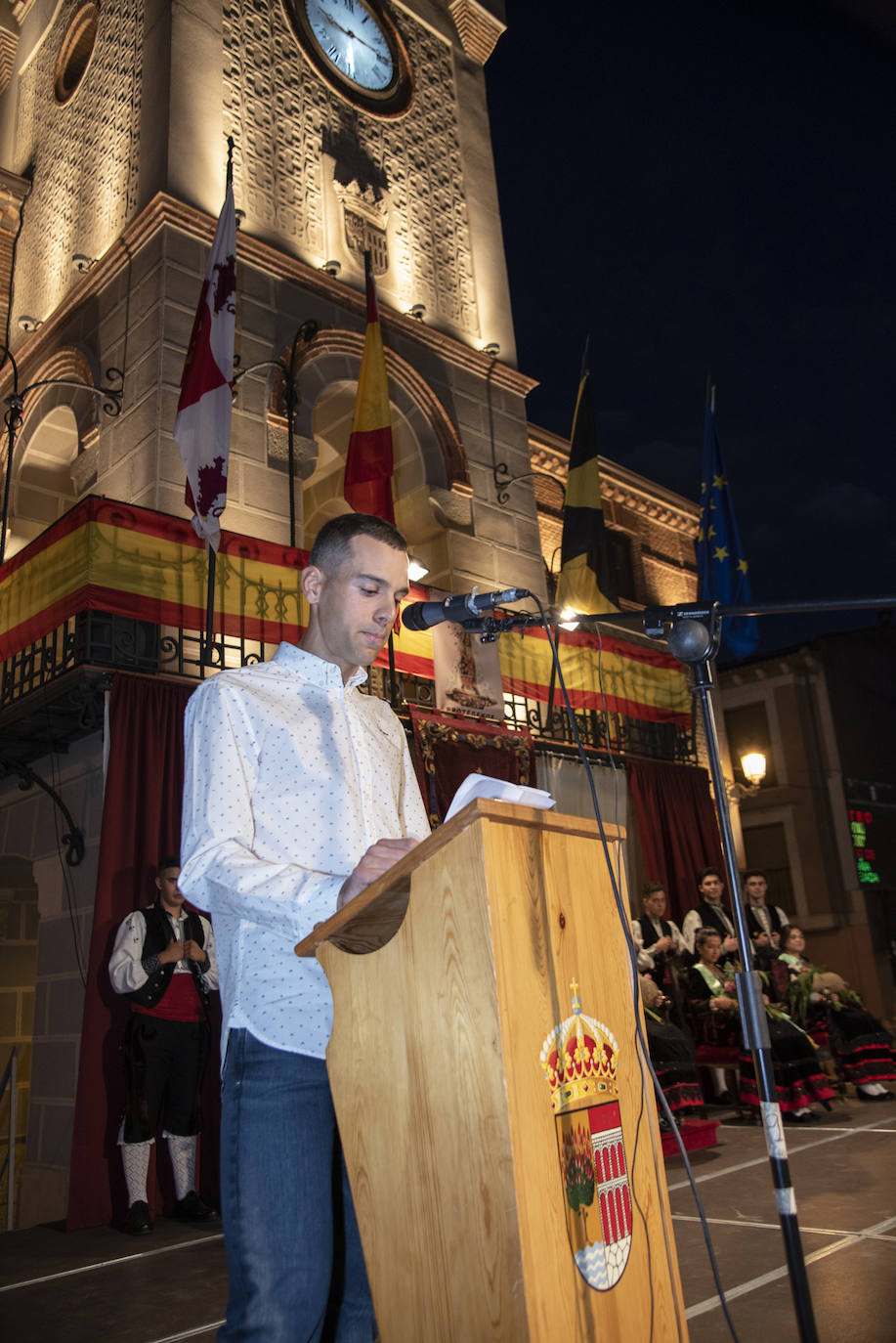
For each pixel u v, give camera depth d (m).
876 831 18.78
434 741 7.58
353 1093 1.53
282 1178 1.57
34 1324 3.39
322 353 8.58
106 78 9.27
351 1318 1.75
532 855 1.54
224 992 1.72
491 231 10.89
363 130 9.85
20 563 6.77
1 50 11.23
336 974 1.58
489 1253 1.32
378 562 1.96
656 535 13.20
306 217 8.98
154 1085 5.13
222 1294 3.62
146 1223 4.90
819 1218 3.93
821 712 18.95
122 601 6.25
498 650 8.51
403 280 9.68
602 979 1.64
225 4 8.94
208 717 1.78
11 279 10.03
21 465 8.71
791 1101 6.68
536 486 11.45
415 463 9.27
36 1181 6.00
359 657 1.97
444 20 11.35
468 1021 1.40
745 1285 3.13
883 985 17.59
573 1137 1.45
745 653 10.09
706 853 9.72
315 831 1.76
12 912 9.55
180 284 7.72
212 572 6.32
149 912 5.40
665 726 9.91
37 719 6.39
